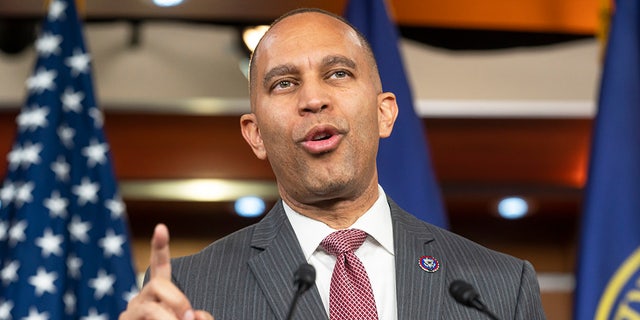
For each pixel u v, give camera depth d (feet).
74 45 19.72
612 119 20.01
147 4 27.12
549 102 28.32
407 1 27.48
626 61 20.26
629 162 19.77
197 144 28.78
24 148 18.72
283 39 10.49
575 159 30.25
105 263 18.37
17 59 27.09
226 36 28.09
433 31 28.09
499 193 29.84
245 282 9.84
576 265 19.66
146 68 27.73
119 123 28.19
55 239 18.07
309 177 10.04
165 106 27.66
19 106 26.78
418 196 19.81
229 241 10.48
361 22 21.08
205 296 9.73
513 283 9.98
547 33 28.22
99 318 18.03
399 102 20.34
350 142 10.07
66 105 19.21
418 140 20.17
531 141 29.68
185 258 10.23
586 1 27.94
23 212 18.20
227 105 27.71
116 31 27.89
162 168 28.94
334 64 10.28
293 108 10.15
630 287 19.11
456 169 30.42
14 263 17.89
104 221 18.61
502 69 28.68
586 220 19.62
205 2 27.02
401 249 10.08
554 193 29.81
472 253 10.35
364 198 10.38
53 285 17.76
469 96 28.22
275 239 10.25
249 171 29.25
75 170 18.79
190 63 27.91
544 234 30.81
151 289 8.36
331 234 10.10
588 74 28.73
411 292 9.67
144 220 29.68
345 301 9.58
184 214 29.68
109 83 27.50
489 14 27.71
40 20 26.55
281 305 9.55
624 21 20.49
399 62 20.65
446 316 9.53
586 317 19.06
